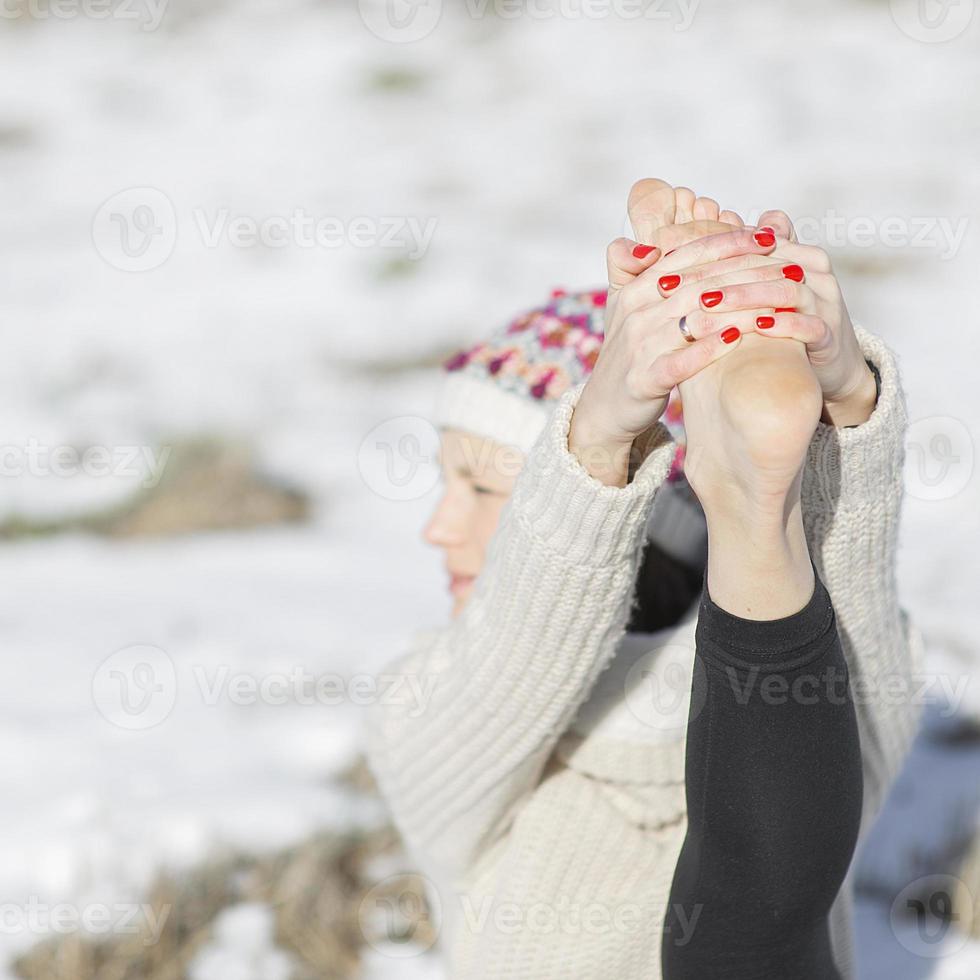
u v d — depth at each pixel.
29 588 19.91
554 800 6.26
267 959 10.92
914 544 19.64
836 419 5.08
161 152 45.06
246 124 47.16
